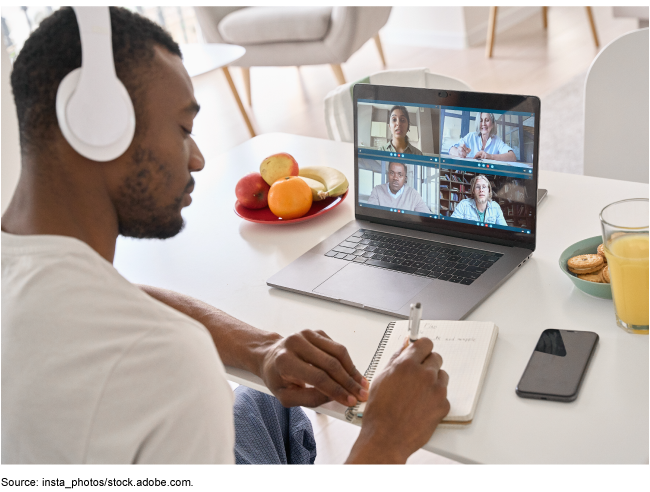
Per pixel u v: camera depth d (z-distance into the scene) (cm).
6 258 64
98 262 63
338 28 347
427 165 112
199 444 63
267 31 361
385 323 95
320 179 137
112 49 65
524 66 423
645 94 148
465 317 93
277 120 393
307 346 82
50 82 63
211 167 159
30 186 65
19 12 390
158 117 68
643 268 81
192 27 506
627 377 78
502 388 79
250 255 118
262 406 118
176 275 115
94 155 64
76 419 61
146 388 61
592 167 158
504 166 104
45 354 61
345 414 79
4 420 64
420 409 72
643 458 68
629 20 475
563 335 85
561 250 107
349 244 115
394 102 113
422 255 108
